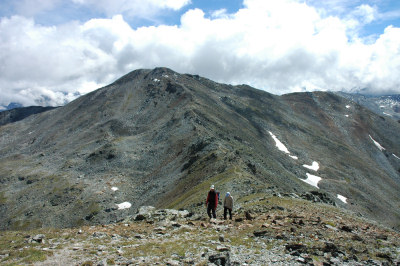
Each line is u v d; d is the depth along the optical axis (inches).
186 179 3508.9
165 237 780.6
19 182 5969.5
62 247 668.7
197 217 1099.9
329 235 807.7
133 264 557.9
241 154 4389.8
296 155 7357.3
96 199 4532.5
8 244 689.6
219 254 584.7
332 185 5940.0
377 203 5753.0
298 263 599.5
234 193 2030.0
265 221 954.1
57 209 4591.5
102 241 728.3
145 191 4407.0
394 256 690.2
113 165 5595.5
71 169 5979.3
